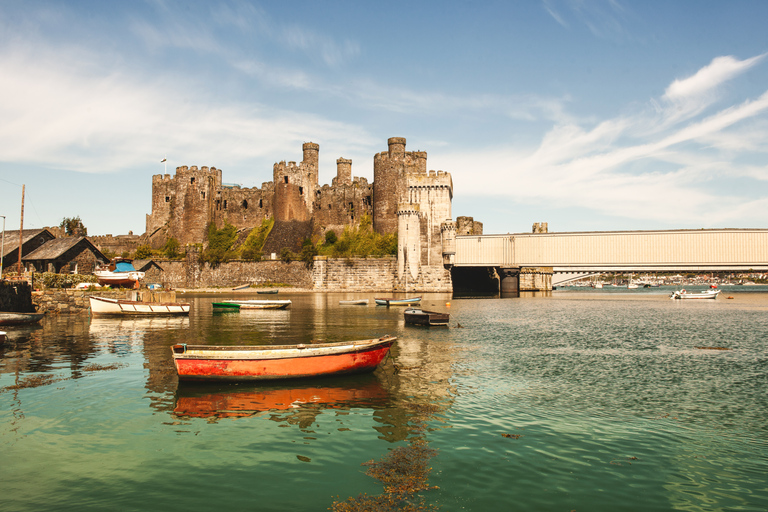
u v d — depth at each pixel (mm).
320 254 91000
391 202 91812
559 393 15680
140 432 11750
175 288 90500
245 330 31109
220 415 13078
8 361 20031
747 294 105812
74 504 8305
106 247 102750
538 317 42875
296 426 12273
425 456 10375
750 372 19250
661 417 13211
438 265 85375
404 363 20453
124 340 26078
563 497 8648
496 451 10672
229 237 100062
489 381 17234
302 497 8578
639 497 8680
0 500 8422
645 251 79125
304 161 102000
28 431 11758
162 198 103000
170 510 8109
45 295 40594
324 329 31969
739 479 9445
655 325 36750
